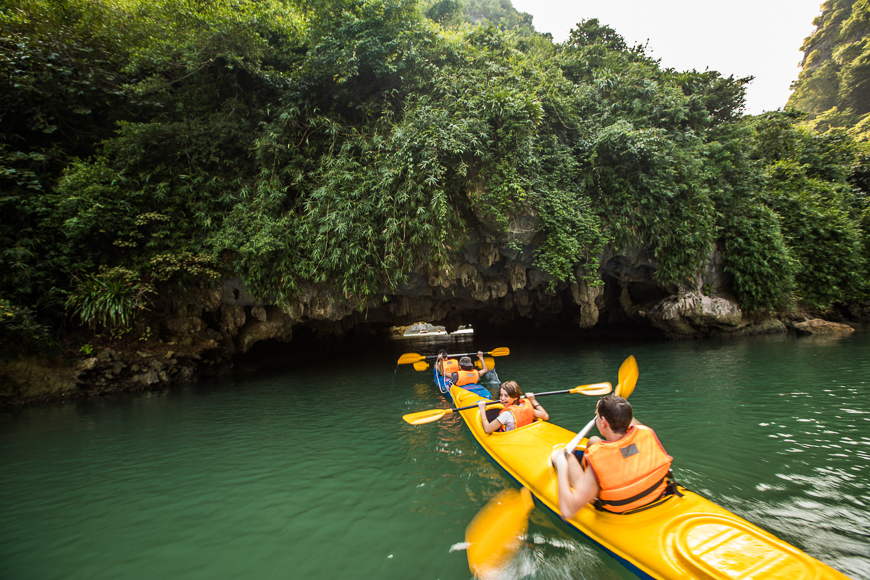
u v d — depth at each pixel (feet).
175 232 29.76
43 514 11.28
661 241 39.70
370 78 33.71
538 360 37.58
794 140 56.95
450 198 30.96
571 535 8.66
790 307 47.55
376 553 8.80
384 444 16.07
